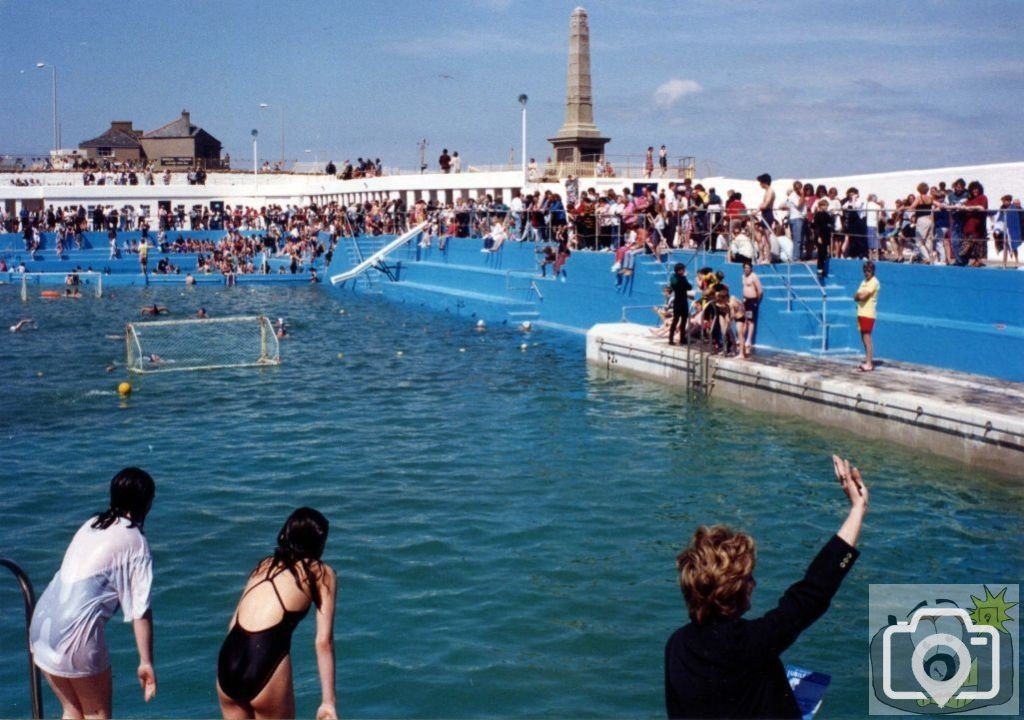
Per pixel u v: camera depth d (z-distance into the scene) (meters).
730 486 14.86
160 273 56.44
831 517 13.34
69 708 5.79
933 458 16.16
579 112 50.88
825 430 18.30
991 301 20.41
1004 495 14.12
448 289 42.12
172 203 70.56
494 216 41.97
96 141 89.88
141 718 8.25
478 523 13.27
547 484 15.13
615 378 24.39
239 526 13.30
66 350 30.14
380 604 10.57
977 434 15.57
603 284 31.62
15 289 51.03
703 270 22.16
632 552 12.10
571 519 13.41
